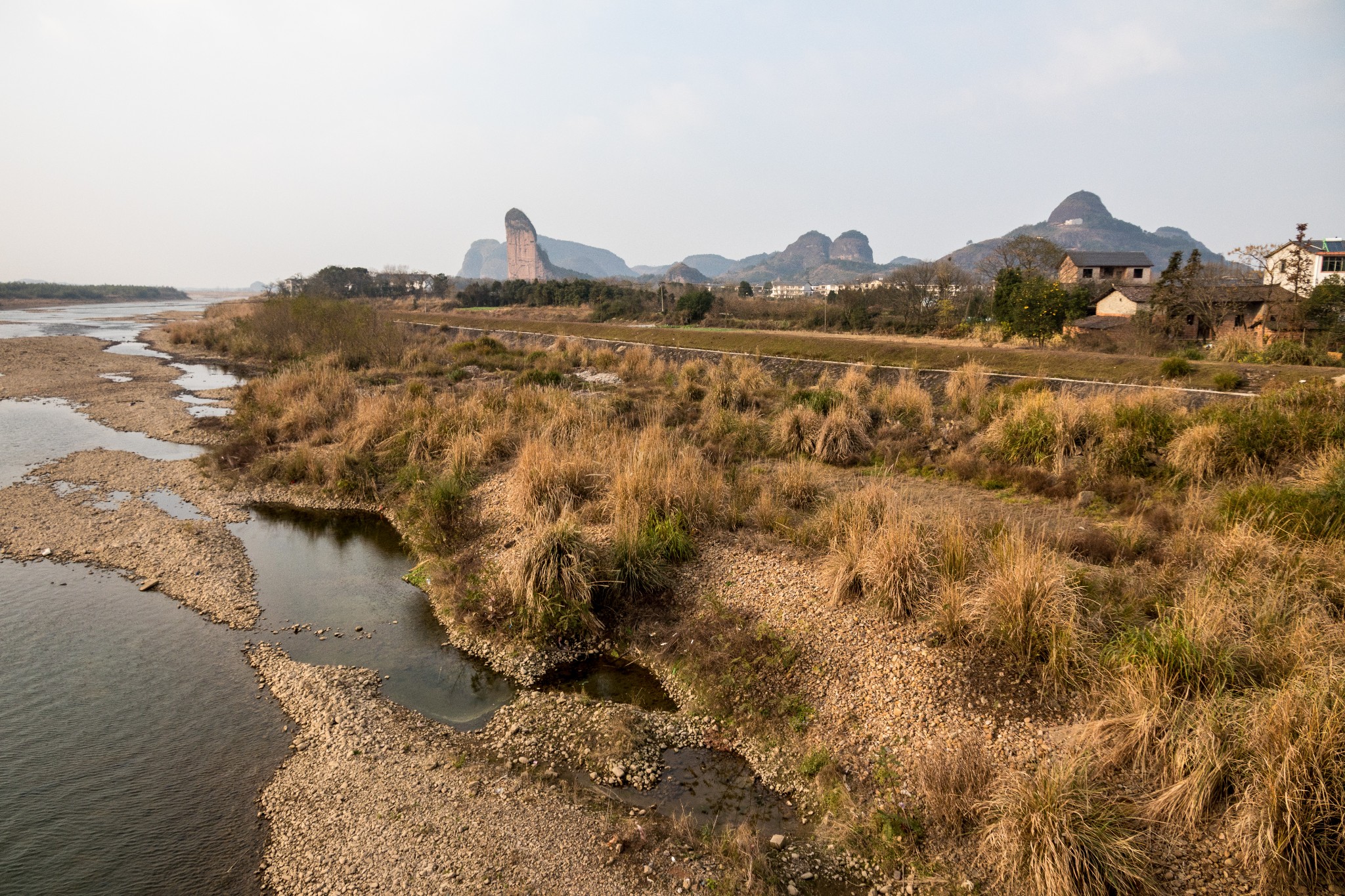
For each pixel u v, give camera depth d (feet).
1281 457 32.09
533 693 22.86
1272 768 14.17
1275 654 17.66
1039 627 19.98
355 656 25.39
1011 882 14.35
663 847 16.11
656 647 24.84
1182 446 33.96
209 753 19.75
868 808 16.92
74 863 15.76
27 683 23.13
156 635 26.58
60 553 34.09
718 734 20.47
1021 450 39.40
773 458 44.39
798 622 23.62
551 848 16.12
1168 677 17.29
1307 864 13.44
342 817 17.21
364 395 64.90
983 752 17.38
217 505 42.06
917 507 31.14
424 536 35.04
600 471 36.06
